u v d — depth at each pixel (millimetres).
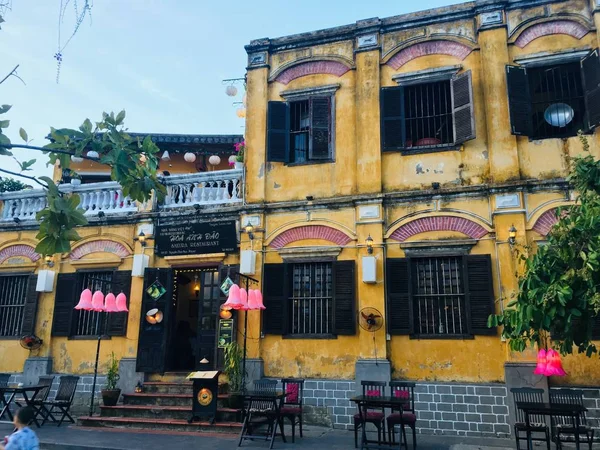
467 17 11867
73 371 12906
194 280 14688
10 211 14680
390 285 11016
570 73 11164
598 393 9430
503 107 11102
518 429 8453
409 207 11344
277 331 11570
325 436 9820
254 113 13070
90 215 13711
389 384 9516
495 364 10102
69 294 13430
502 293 10250
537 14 11336
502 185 10648
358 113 12156
